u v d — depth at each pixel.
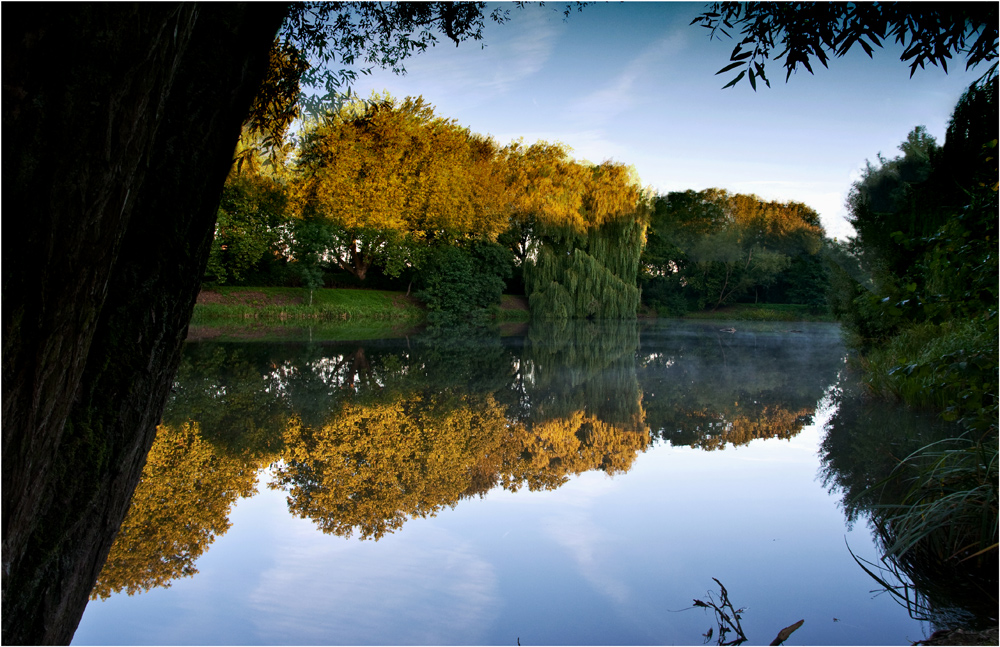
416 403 6.29
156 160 1.34
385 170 18.67
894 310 2.72
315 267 22.59
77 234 0.96
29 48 0.84
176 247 1.41
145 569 2.48
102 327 1.37
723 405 6.44
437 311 24.80
